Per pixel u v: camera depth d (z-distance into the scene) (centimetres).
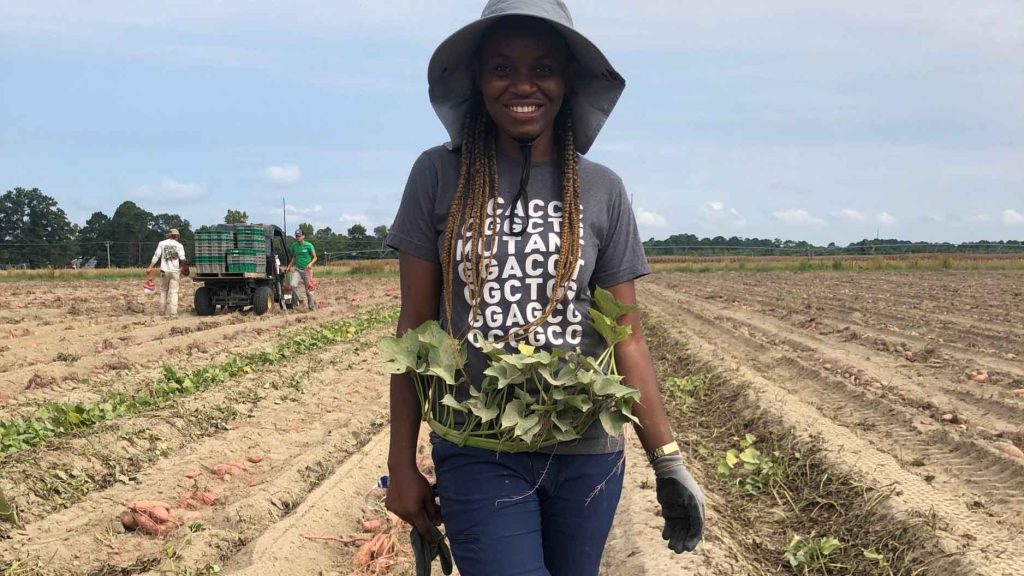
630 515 529
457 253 225
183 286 3247
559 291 221
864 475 585
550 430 219
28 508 542
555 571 234
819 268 4541
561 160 233
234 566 474
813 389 930
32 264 6731
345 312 2028
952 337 1360
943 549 459
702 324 1705
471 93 234
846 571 474
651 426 235
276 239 2080
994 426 752
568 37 224
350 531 546
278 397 917
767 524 553
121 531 521
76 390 955
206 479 632
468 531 219
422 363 223
